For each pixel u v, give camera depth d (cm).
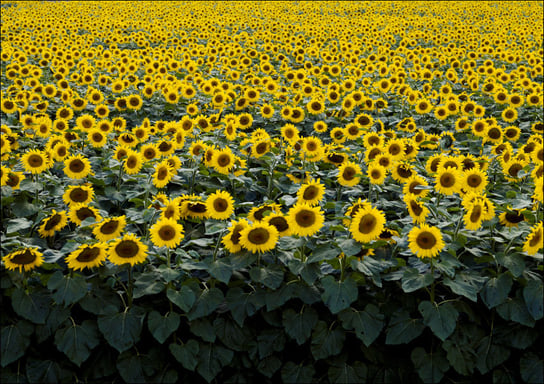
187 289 417
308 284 433
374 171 564
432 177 659
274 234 424
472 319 417
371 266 423
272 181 644
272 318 430
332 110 1043
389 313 433
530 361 412
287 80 1364
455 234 469
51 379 409
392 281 450
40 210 514
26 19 2567
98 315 416
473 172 513
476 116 1002
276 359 428
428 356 417
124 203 602
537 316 393
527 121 1082
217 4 3722
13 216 527
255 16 3041
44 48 1639
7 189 494
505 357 412
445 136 887
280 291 427
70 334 407
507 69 1667
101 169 667
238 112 1059
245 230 423
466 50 2017
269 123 975
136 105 1026
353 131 791
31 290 421
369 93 1207
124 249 408
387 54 1798
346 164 577
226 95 1011
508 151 629
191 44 1944
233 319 434
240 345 427
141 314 418
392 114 1128
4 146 545
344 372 420
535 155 514
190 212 481
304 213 430
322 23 2720
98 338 414
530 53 1719
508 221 469
